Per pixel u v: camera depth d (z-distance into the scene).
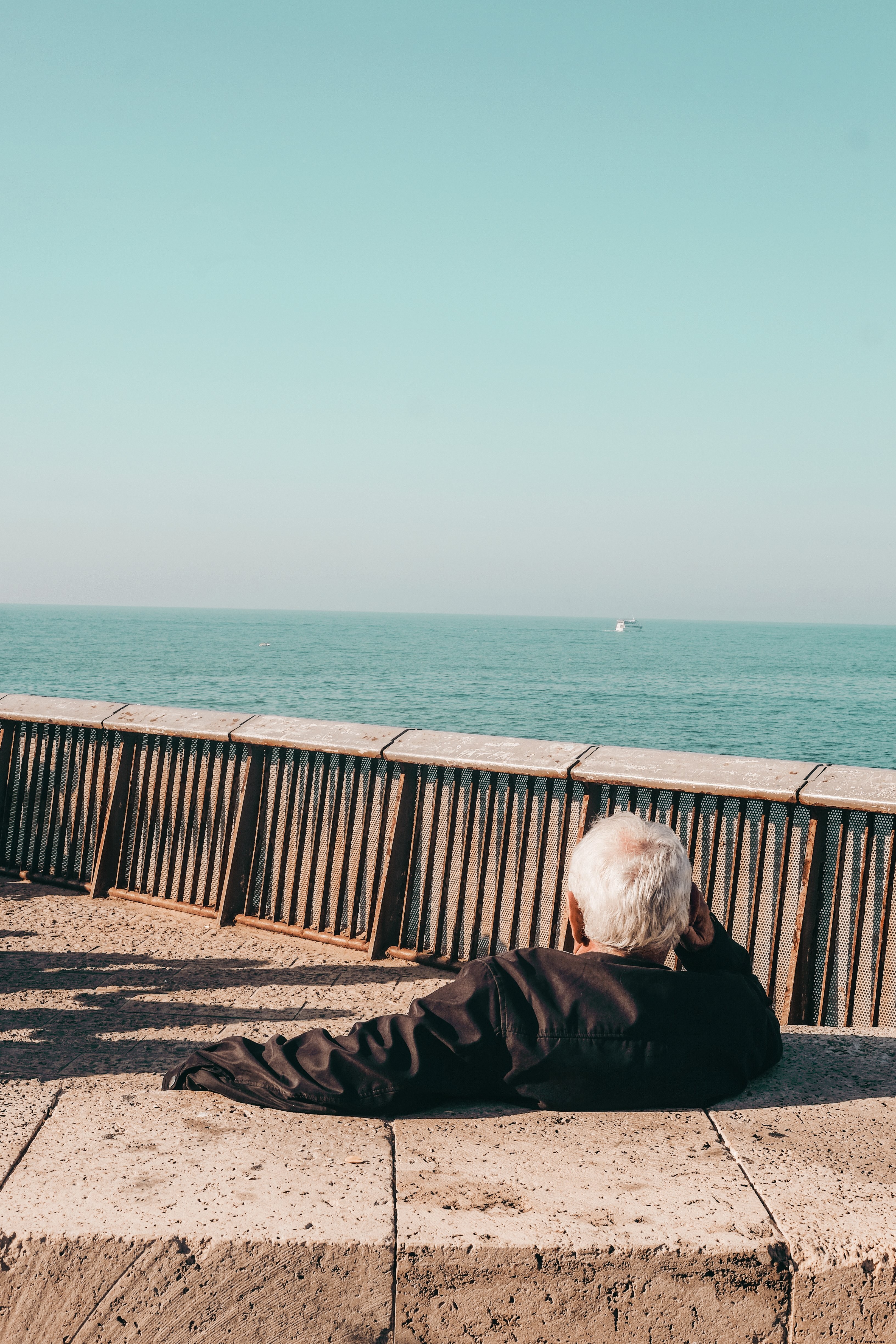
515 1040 2.12
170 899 5.57
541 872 4.58
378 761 4.99
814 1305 1.71
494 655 145.62
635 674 103.69
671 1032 2.14
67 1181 1.86
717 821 4.21
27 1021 3.79
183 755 5.60
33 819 6.15
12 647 123.38
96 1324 1.73
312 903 5.15
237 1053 2.26
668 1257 1.69
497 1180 1.88
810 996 3.99
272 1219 1.74
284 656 124.81
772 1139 2.07
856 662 142.25
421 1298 1.71
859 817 3.92
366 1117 2.13
